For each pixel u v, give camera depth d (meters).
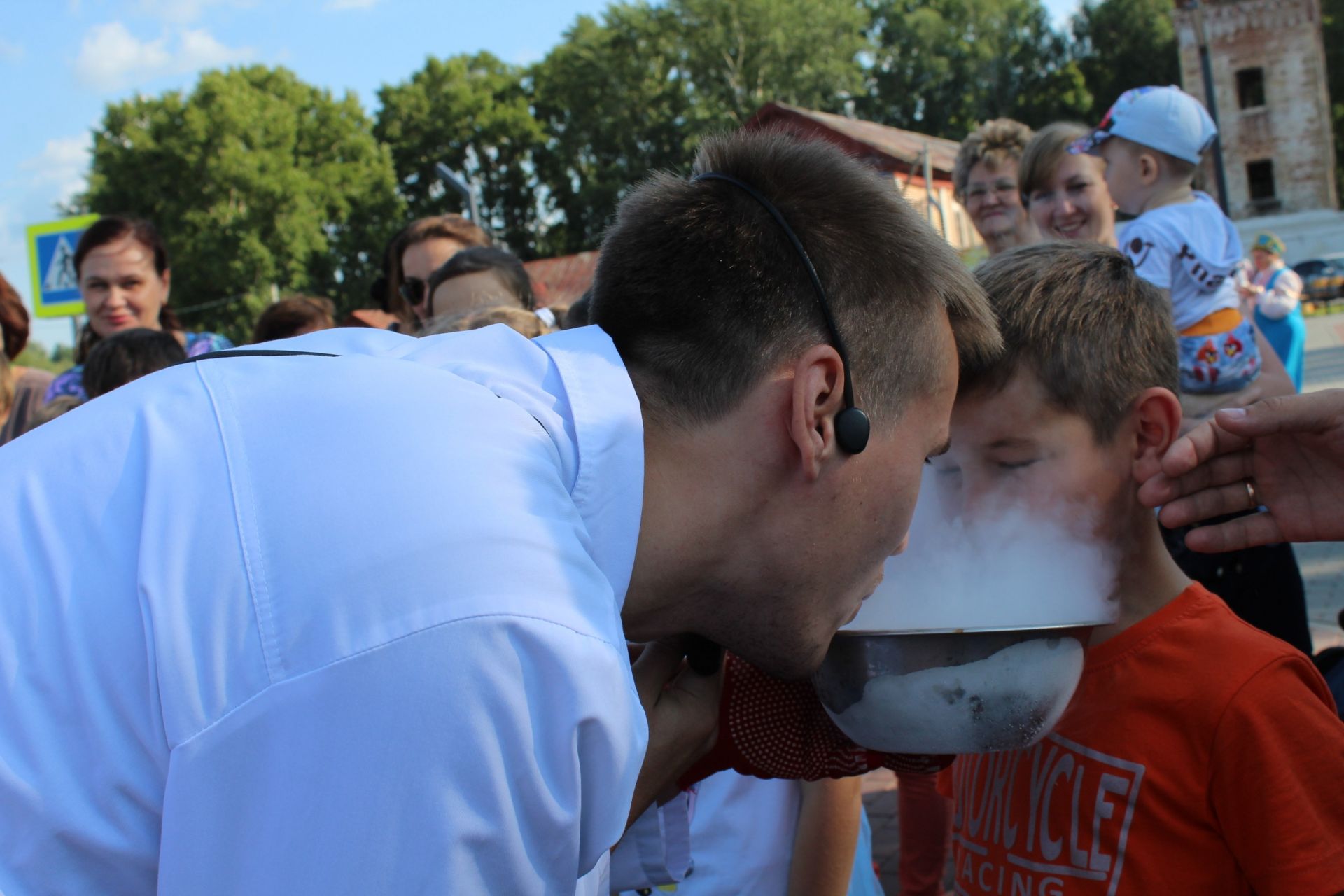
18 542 0.90
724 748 1.39
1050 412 1.28
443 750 0.78
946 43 55.91
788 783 1.82
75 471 0.93
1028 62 56.16
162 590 0.82
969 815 1.52
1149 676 1.31
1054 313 1.29
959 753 1.21
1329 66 44.47
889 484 1.07
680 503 1.03
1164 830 1.29
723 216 1.04
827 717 1.39
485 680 0.79
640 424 1.01
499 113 56.16
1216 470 1.40
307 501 0.84
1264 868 1.22
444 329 2.49
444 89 57.91
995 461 1.31
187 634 0.81
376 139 58.41
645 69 48.72
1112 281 1.36
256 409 0.92
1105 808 1.32
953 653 1.16
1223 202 16.78
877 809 3.82
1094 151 3.21
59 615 0.86
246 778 0.78
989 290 1.35
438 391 0.94
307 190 47.53
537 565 0.85
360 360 0.99
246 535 0.83
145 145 46.09
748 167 1.07
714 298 1.02
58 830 0.83
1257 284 9.14
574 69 49.84
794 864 1.81
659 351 1.04
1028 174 3.46
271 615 0.81
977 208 4.02
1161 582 1.37
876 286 1.04
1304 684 1.27
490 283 3.08
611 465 0.99
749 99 47.66
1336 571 5.52
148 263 3.99
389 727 0.78
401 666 0.78
